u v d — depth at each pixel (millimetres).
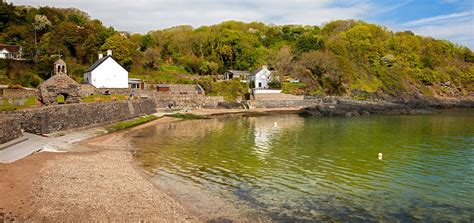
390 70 115875
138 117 58094
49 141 32594
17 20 102875
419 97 106062
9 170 22469
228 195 20219
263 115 72688
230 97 89875
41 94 43594
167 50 123688
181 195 19984
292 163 28359
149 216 16531
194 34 134750
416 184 22875
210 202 18969
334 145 36656
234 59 122125
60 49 89438
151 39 123750
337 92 100625
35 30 97250
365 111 74562
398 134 44812
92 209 16891
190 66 112125
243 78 105250
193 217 16766
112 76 73875
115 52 92438
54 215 15898
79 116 41250
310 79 101625
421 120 62438
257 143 37625
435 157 30844
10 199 17469
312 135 43812
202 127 51469
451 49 137750
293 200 19578
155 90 81500
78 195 18656
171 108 74812
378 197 20266
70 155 28406
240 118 66500
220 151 32969
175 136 41906
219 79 103125
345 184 22734
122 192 19641
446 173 25625
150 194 19609
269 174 24922
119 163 26688
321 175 24828
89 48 92250
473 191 21500
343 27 153125
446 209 18531
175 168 26141
